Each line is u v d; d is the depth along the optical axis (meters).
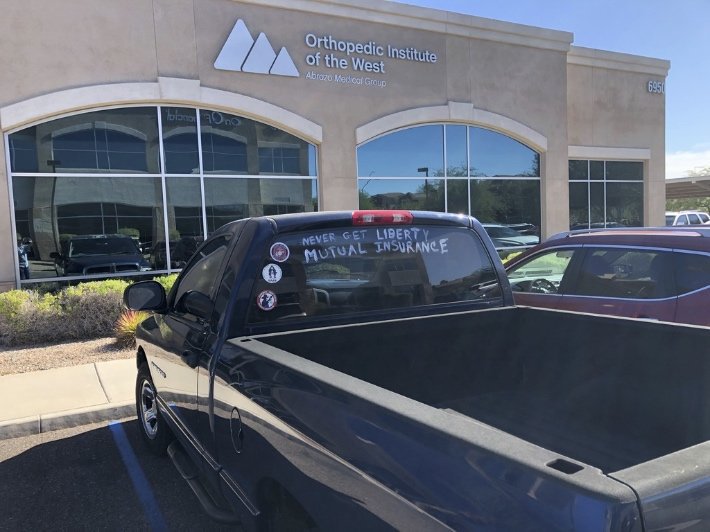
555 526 1.15
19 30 10.62
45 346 8.47
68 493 4.07
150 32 11.69
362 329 2.98
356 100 14.01
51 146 11.17
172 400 3.63
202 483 3.28
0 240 10.66
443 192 15.58
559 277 5.46
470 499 1.33
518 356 3.44
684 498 1.18
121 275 11.80
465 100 15.59
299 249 3.09
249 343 2.66
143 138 11.95
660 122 20.77
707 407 2.46
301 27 13.23
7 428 5.23
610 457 2.49
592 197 19.70
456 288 3.58
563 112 17.36
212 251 3.50
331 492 1.82
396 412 1.65
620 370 2.85
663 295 4.50
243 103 12.62
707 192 31.30
